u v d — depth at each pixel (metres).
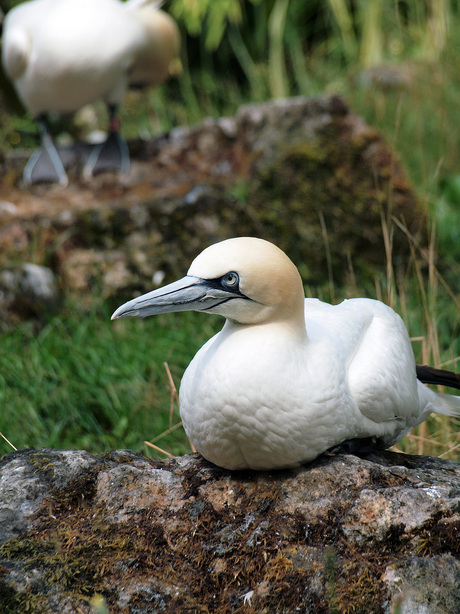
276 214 12.19
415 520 4.98
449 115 15.79
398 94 17.02
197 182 12.70
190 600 4.98
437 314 10.47
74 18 12.58
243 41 21.70
